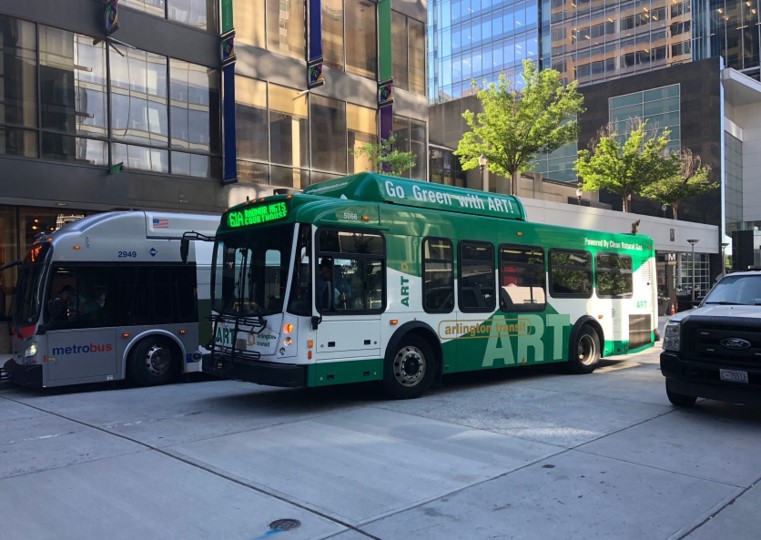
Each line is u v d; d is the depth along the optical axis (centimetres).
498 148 2838
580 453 630
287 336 805
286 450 646
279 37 2036
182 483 541
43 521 458
